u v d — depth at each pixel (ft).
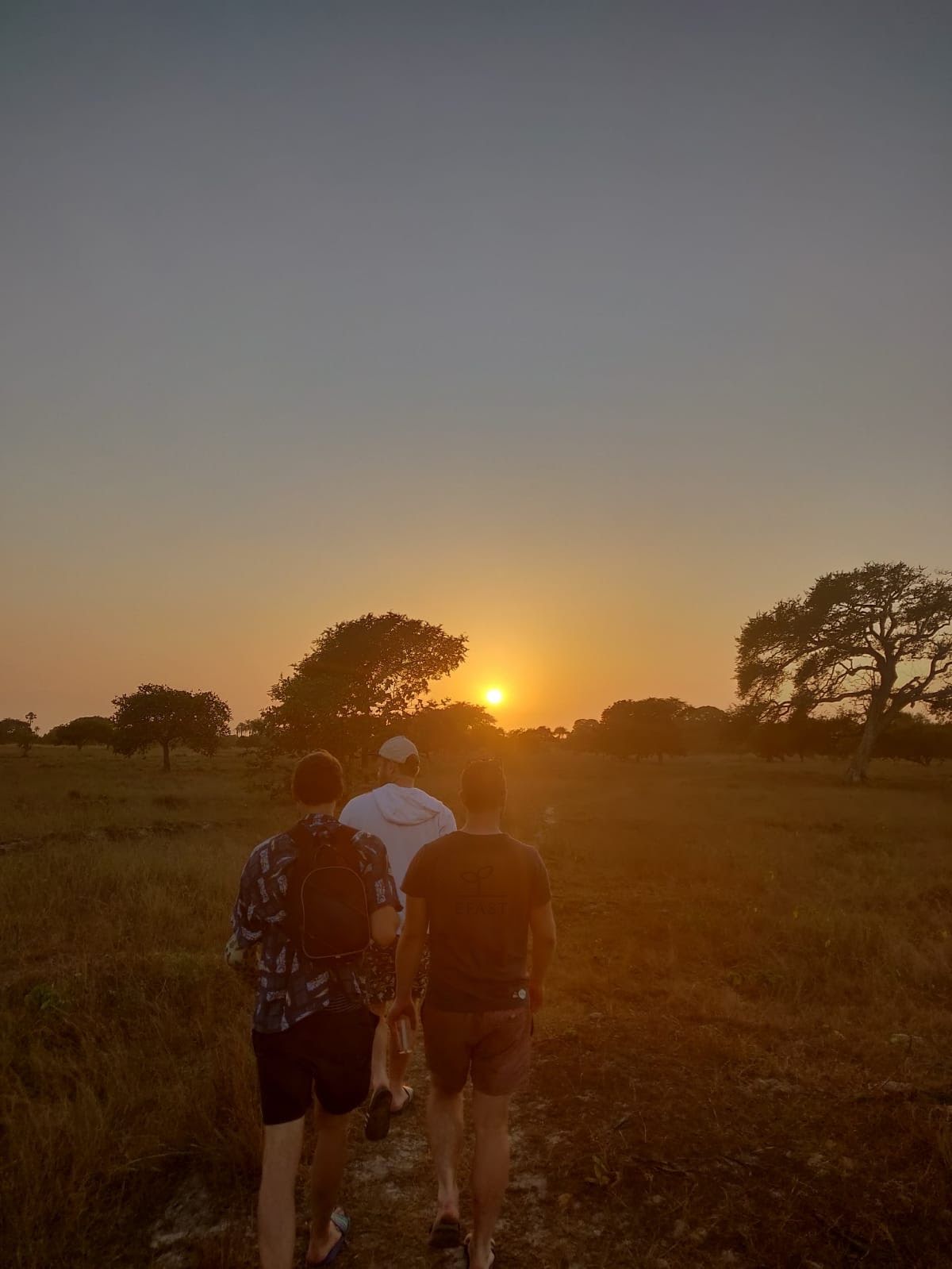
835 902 32.22
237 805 69.10
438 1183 10.70
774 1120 12.96
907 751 181.47
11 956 22.53
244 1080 14.01
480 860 10.05
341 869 9.46
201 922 26.40
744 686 154.81
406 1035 13.65
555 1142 12.47
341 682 73.82
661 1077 14.57
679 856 43.42
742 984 22.08
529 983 10.65
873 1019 18.84
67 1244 10.55
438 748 119.34
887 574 140.87
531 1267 9.95
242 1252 10.30
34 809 60.95
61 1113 13.14
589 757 257.14
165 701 135.03
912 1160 11.70
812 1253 9.97
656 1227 10.53
